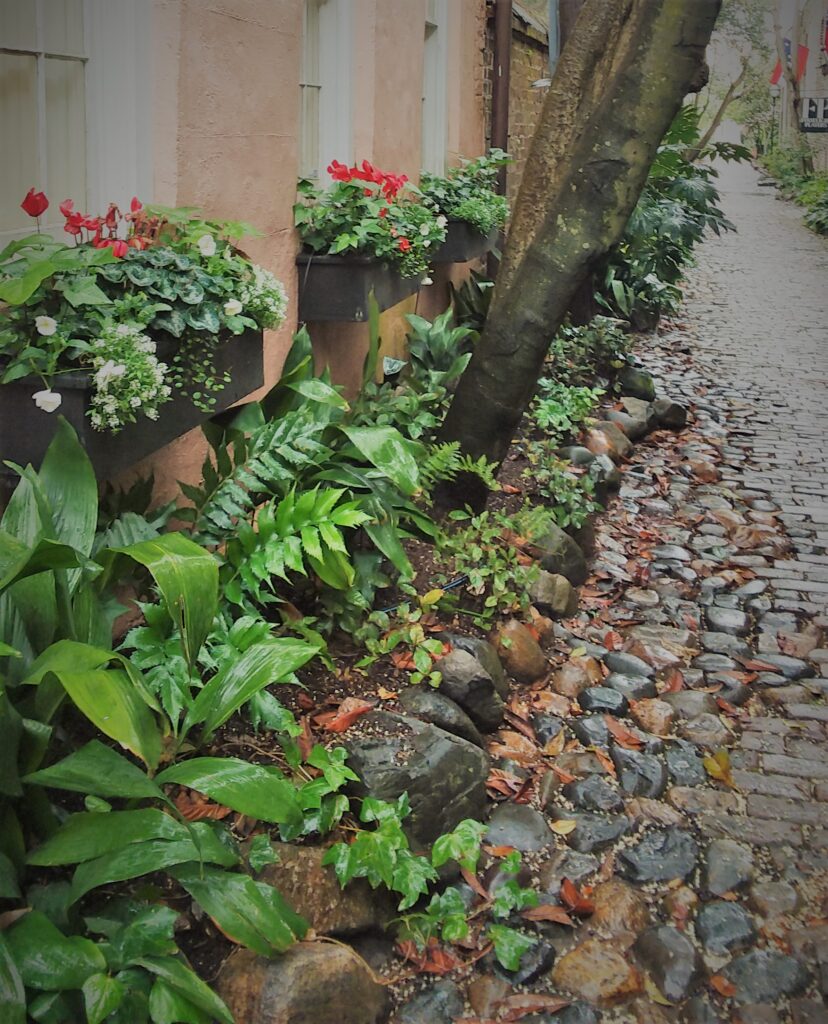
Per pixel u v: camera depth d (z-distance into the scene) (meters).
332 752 3.39
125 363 2.95
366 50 5.82
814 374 10.13
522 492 5.93
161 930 2.56
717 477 7.27
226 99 4.22
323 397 4.14
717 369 10.19
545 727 4.18
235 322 3.47
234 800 2.70
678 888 3.42
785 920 3.30
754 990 3.02
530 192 5.65
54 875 2.77
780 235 20.92
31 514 2.93
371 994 2.81
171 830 2.55
